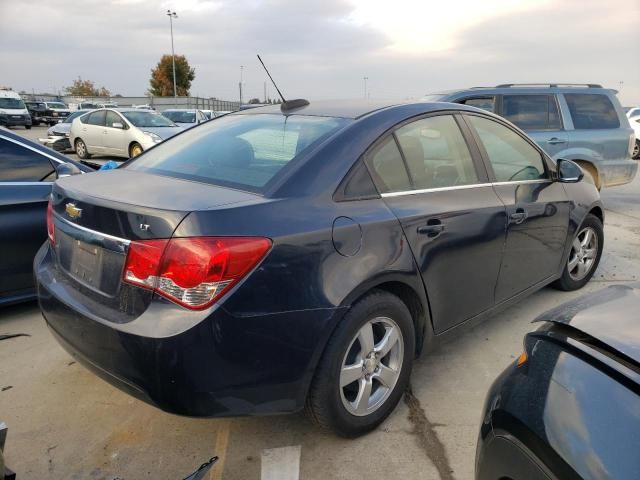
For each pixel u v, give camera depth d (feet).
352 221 7.74
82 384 10.17
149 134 43.65
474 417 9.18
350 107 9.80
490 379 10.41
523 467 5.03
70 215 8.04
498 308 11.09
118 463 8.04
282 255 6.92
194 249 6.44
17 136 13.17
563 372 5.29
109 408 9.41
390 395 8.75
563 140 24.68
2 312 13.53
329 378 7.57
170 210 6.69
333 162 8.08
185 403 6.66
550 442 4.84
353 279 7.54
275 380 7.09
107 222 7.21
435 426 8.92
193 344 6.45
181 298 6.50
